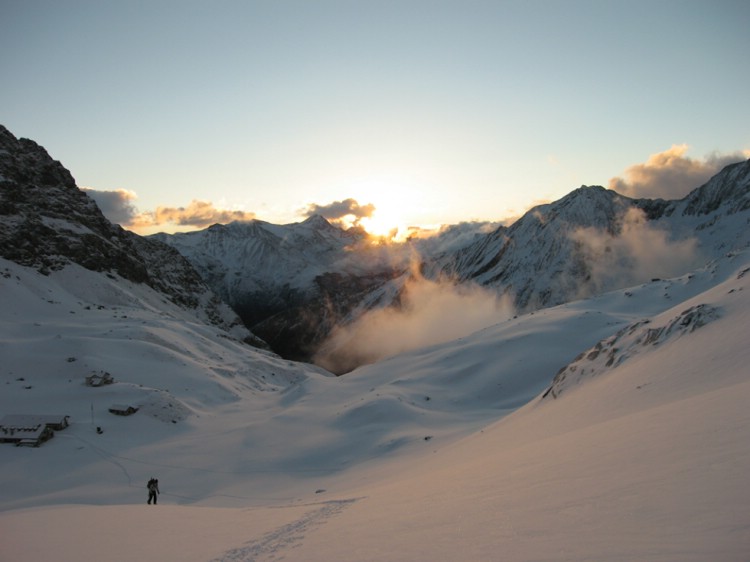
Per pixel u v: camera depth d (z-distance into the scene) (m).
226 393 128.62
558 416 43.09
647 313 127.88
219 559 16.75
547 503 14.25
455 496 19.25
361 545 14.78
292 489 62.00
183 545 19.31
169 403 106.50
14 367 119.19
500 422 60.94
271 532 20.25
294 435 91.31
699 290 132.25
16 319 163.12
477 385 109.00
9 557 18.39
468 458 39.84
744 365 30.59
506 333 135.50
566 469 18.05
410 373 127.06
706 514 10.20
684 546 8.93
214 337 199.50
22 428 87.25
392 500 23.03
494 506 15.62
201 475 74.56
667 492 12.16
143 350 138.00
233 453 83.75
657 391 34.75
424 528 15.03
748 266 51.41
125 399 106.69
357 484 49.84
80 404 104.69
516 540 11.71
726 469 12.57
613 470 15.78
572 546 10.39
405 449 71.44
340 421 94.69
